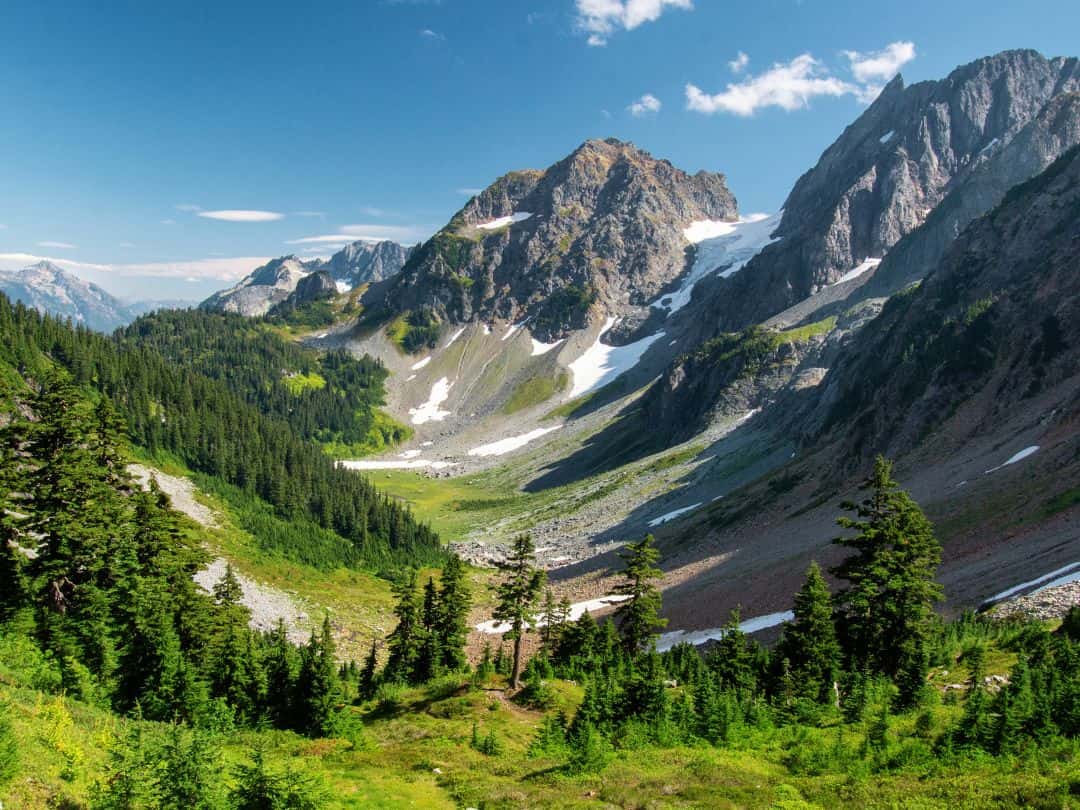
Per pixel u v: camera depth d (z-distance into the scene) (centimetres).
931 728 3006
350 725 4334
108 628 4341
